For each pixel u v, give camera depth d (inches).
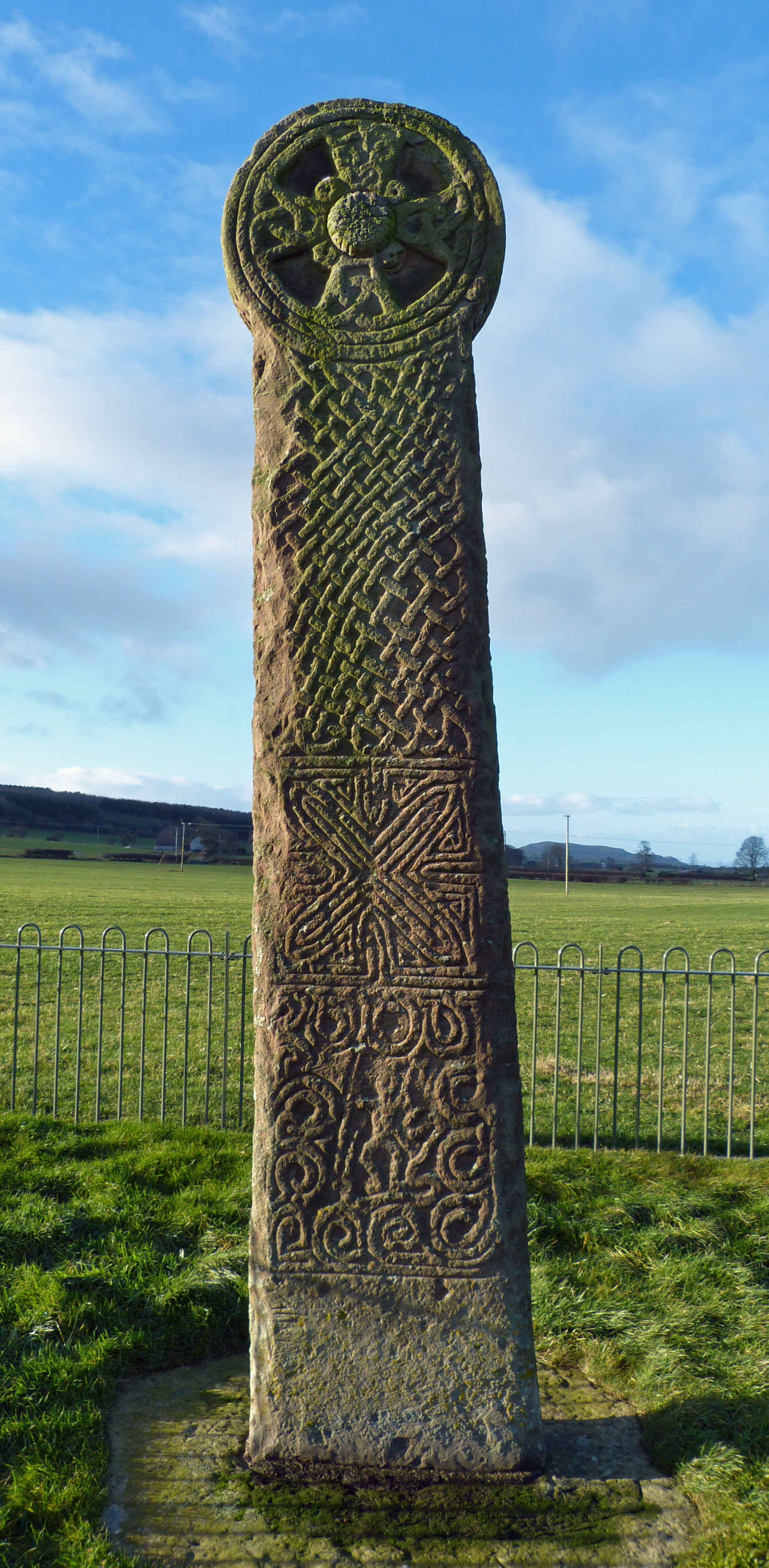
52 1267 166.1
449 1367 113.0
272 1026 116.5
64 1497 106.8
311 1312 114.3
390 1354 113.3
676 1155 242.1
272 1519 105.2
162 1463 115.5
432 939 115.4
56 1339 142.9
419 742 117.3
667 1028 503.2
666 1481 112.9
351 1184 114.7
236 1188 202.5
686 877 2630.4
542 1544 101.9
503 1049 115.2
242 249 126.3
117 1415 127.1
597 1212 192.1
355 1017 115.5
